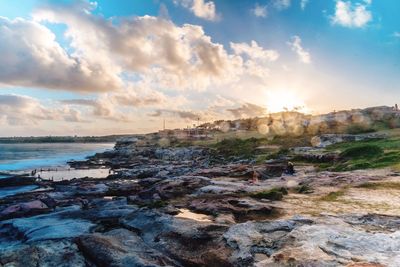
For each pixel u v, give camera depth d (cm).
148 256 1106
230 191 2567
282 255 1000
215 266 1043
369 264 880
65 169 7962
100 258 1087
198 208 1870
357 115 11906
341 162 4241
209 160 7962
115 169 7950
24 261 1104
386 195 2028
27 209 2448
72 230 1525
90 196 3422
